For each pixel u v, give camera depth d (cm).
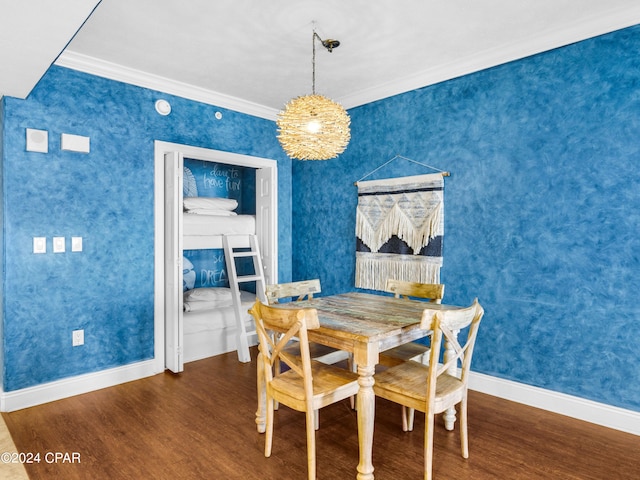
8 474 196
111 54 289
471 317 195
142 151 330
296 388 199
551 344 267
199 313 380
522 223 279
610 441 227
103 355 309
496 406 274
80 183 295
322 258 426
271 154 434
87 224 299
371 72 328
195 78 338
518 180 281
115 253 314
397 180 351
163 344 343
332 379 210
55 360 285
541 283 271
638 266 233
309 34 262
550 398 266
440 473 196
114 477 193
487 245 297
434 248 323
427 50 288
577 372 256
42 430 239
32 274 275
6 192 263
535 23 250
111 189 312
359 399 189
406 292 291
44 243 279
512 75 283
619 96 238
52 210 283
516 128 281
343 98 388
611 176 241
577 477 194
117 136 315
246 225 430
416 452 215
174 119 351
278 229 441
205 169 454
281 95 383
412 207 339
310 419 185
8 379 266
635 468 201
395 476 193
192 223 382
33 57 204
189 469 199
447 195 320
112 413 261
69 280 291
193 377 326
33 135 271
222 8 230
